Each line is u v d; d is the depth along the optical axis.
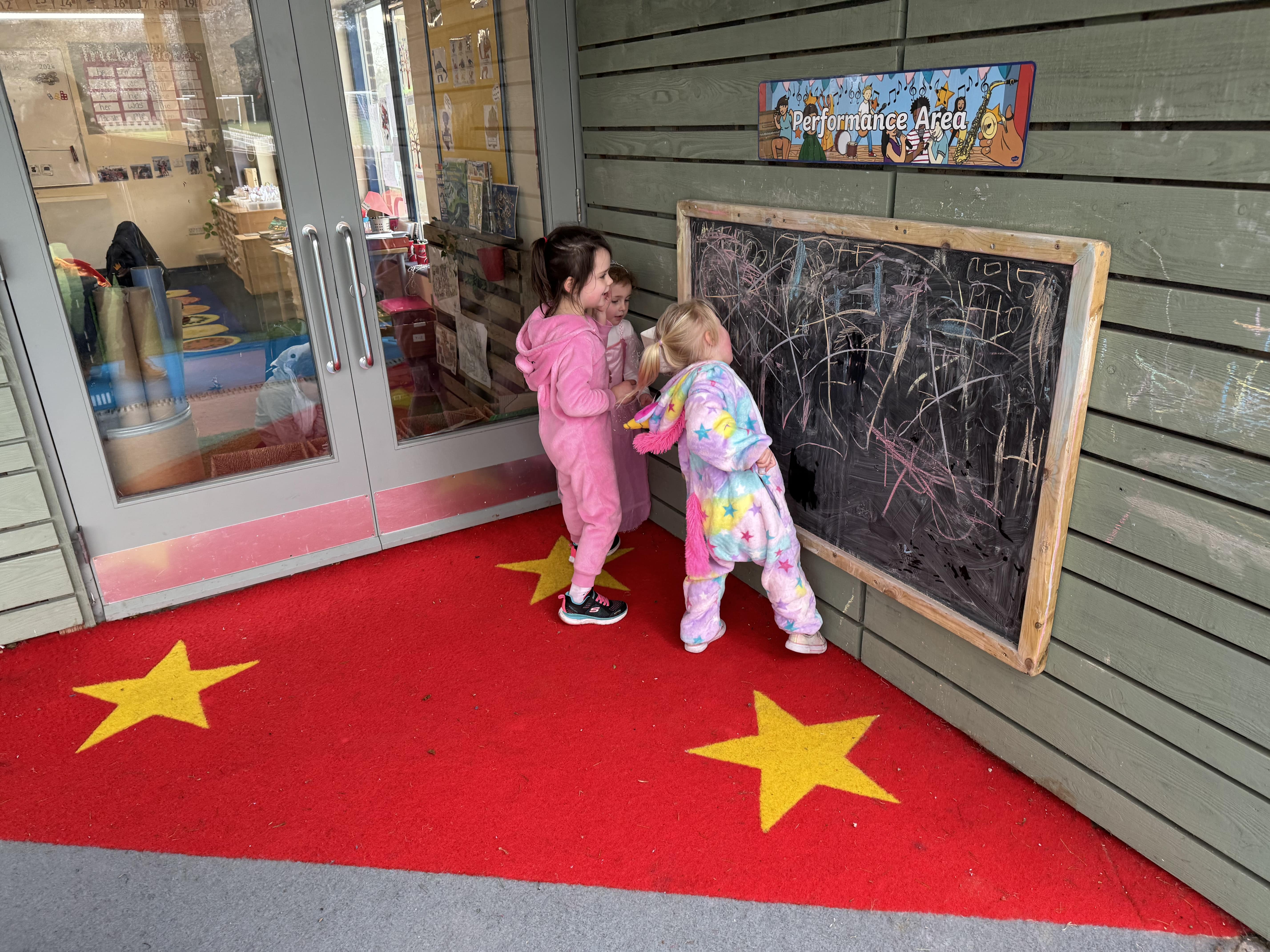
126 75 2.43
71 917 1.79
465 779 2.13
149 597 2.87
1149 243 1.54
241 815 2.04
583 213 3.35
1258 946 1.66
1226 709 1.62
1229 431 1.50
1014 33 1.69
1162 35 1.45
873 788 2.08
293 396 2.94
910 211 2.00
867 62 2.00
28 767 2.20
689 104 2.64
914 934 1.71
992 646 2.03
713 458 2.26
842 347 2.27
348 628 2.77
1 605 2.62
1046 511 1.82
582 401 2.49
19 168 2.36
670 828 1.97
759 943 1.70
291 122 2.68
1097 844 1.91
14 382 2.47
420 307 3.07
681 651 2.62
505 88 3.04
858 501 2.36
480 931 1.74
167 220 2.59
